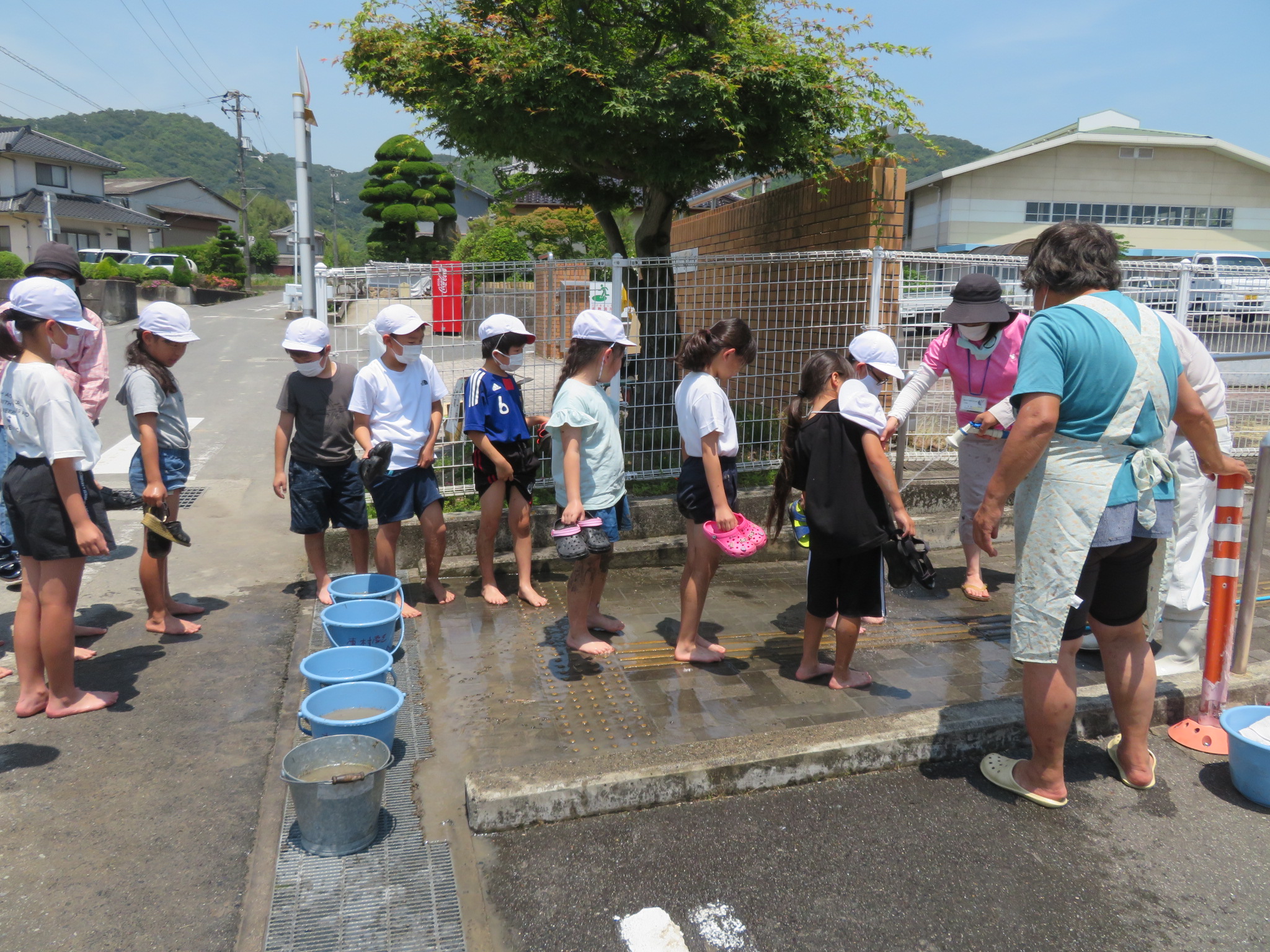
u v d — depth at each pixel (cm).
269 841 278
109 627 457
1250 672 375
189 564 562
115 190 5241
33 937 233
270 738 344
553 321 651
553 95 557
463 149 688
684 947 231
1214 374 343
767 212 852
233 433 928
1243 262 2270
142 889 253
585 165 682
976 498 503
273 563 568
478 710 366
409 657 420
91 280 2447
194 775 315
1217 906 248
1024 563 284
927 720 332
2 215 3769
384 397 464
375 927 238
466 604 498
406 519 504
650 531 594
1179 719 358
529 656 424
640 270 671
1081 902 250
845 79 611
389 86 619
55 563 345
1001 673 412
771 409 664
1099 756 333
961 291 475
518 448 487
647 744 338
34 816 287
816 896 251
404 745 336
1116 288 291
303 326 452
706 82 552
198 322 2319
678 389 393
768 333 718
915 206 3556
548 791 282
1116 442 274
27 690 356
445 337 596
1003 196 3256
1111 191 3281
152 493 410
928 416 662
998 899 251
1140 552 290
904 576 359
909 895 252
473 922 241
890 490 353
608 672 406
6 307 367
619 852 271
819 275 665
